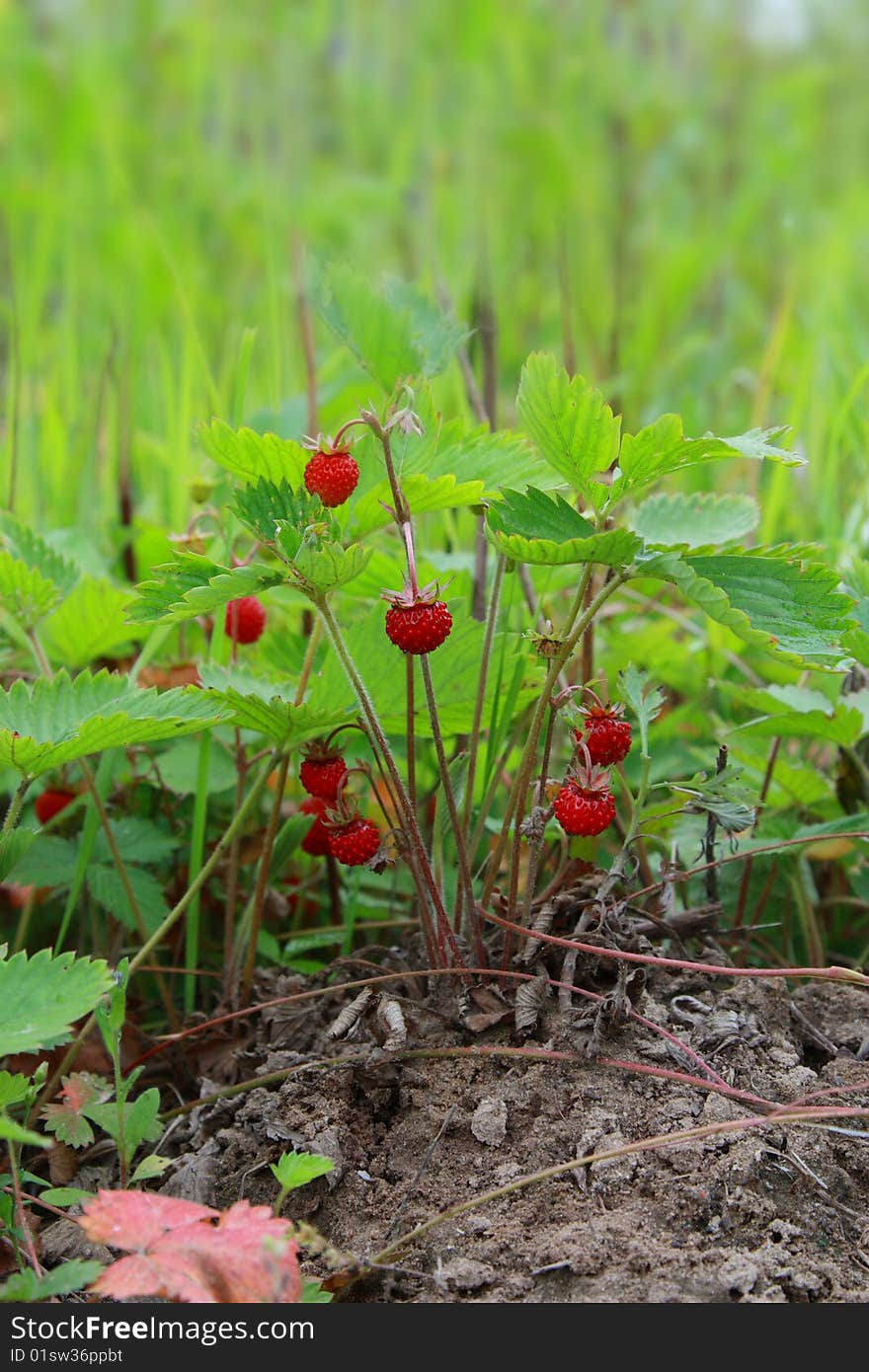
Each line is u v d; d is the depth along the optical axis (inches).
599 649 27.1
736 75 70.6
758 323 48.5
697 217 60.9
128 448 29.1
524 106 58.5
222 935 24.9
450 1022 20.8
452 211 49.3
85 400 34.0
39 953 19.0
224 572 19.9
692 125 64.9
